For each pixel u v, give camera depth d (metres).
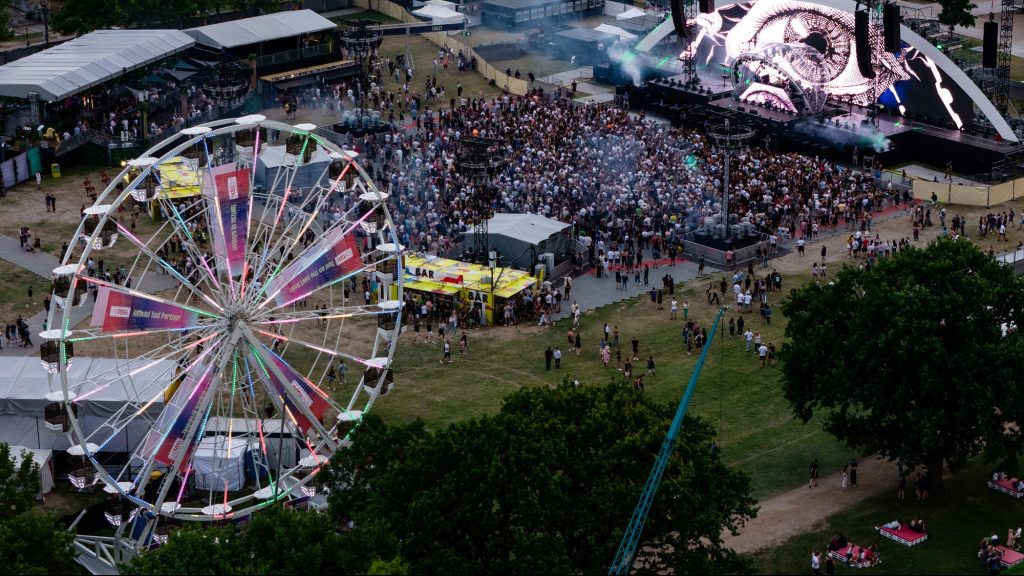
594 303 138.25
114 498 94.56
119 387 108.25
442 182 160.50
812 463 104.69
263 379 96.56
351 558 79.31
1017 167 169.75
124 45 183.75
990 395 95.94
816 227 153.38
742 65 185.00
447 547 82.50
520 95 195.88
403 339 130.50
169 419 95.12
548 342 130.12
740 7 189.50
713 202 155.88
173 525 95.31
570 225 145.25
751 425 114.12
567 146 169.00
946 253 107.19
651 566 87.94
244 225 97.50
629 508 84.50
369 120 178.75
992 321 101.19
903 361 98.88
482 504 83.75
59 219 154.75
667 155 166.50
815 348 104.00
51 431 106.62
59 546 85.44
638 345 127.88
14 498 90.94
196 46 195.12
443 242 144.50
